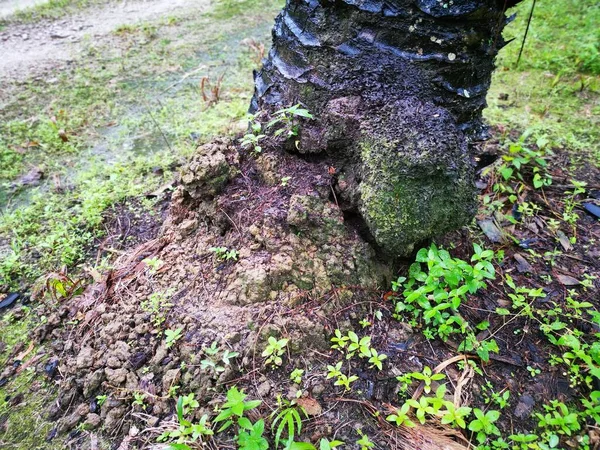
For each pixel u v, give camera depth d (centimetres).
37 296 238
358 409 168
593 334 192
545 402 173
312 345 181
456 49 188
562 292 209
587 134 323
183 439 162
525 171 275
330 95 199
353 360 179
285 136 212
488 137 232
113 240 261
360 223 200
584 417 167
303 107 207
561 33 456
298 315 184
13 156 338
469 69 197
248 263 191
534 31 457
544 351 188
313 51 201
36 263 257
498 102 367
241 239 201
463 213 183
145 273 216
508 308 201
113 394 183
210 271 202
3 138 355
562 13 489
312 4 198
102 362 191
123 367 187
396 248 184
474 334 191
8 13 578
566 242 234
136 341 192
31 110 389
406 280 203
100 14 577
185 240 220
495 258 223
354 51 195
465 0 176
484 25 188
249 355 177
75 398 190
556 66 411
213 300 193
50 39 517
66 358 203
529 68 412
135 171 312
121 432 175
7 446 178
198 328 186
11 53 487
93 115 379
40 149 346
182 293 200
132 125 364
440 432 162
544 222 245
